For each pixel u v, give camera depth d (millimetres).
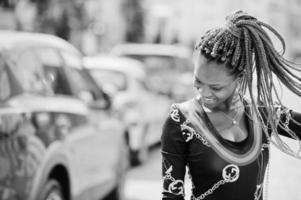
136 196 8508
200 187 2836
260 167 2842
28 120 4977
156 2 33000
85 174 6242
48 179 5293
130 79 11320
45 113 5324
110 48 30547
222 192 2799
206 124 2816
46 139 5184
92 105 6859
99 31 29359
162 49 16969
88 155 6348
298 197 5949
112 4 34125
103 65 11633
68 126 5781
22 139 4816
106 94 7383
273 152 7188
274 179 6477
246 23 2805
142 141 11062
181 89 15008
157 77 15328
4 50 5277
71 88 6320
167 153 2863
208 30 2820
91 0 26984
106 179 7082
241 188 2793
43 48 6008
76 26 22203
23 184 4734
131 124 10500
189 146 2836
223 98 2799
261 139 2857
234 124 2846
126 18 34375
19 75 5250
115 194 7758
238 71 2791
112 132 7363
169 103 13430
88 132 6359
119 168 7730
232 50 2764
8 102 4895
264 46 2842
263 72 2842
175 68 15883
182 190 2873
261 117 2836
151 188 9055
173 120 2855
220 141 2801
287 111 2936
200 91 2812
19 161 4715
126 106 10508
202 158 2803
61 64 6320
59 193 5543
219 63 2750
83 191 6180
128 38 34344
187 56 16922
